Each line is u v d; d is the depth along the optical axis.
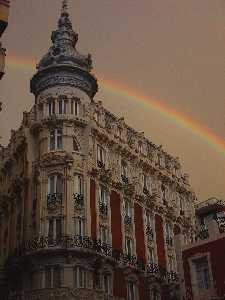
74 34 57.06
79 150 49.94
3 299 48.03
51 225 45.84
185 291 41.41
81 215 46.62
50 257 43.97
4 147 59.97
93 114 53.06
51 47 55.03
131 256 50.44
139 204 55.25
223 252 40.28
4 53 36.44
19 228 50.62
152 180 59.06
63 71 52.81
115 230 50.09
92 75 54.34
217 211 62.91
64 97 51.66
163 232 57.22
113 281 46.97
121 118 57.69
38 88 53.34
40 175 48.38
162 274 53.16
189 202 64.50
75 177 48.16
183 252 42.97
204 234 59.50
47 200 46.88
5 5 36.72
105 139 53.31
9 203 54.88
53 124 50.16
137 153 57.84
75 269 43.81
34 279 43.97
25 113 54.72
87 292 41.69
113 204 51.31
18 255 46.47
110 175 51.69
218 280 39.78
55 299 40.75
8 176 57.50
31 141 51.66
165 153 63.66
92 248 45.19
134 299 48.66
